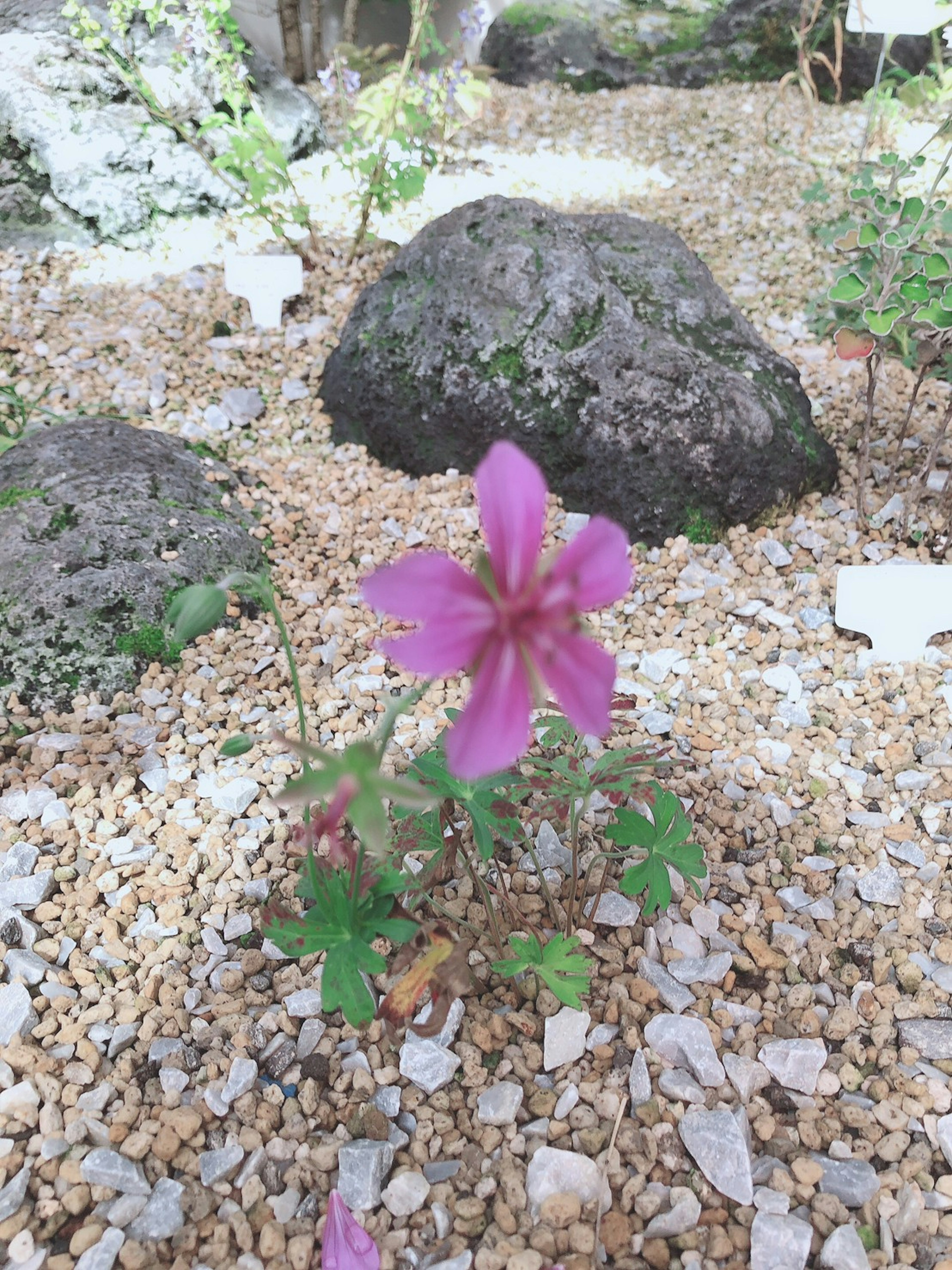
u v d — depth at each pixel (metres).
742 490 0.48
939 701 0.39
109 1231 0.23
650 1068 0.27
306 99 0.84
